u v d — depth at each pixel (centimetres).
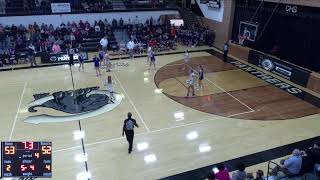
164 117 1333
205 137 1185
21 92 1571
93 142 1148
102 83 1692
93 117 1328
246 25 2083
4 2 2361
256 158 1059
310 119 1329
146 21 2561
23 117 1324
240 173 781
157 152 1091
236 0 2212
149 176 970
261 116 1352
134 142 1146
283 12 1861
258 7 2011
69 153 1082
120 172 988
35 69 1925
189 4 2836
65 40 2238
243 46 2166
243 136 1195
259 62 1977
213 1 2403
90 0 2577
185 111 1390
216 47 2461
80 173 982
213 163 1034
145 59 2136
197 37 2473
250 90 1627
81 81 1720
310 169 875
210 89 1631
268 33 2033
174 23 2594
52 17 2355
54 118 1317
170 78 1778
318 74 1622
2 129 1229
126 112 1373
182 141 1158
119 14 2533
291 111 1400
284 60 1916
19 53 2017
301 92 1605
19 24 2295
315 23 1672
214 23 2467
